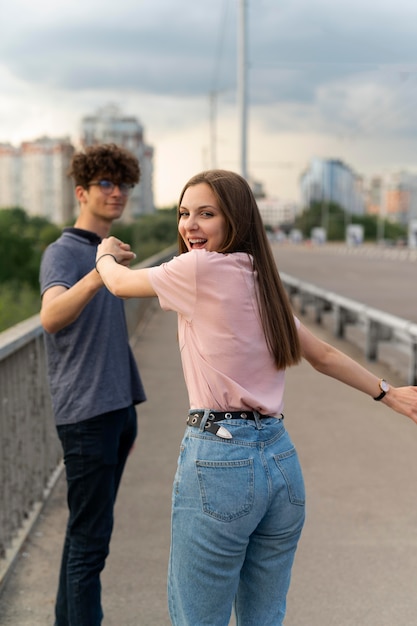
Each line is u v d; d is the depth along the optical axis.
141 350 11.35
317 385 8.72
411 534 4.29
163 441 6.24
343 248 99.00
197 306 2.08
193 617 2.11
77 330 2.81
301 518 2.19
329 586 3.66
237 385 2.07
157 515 4.59
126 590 3.61
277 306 2.15
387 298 20.27
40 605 3.42
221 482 2.03
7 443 3.92
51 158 116.69
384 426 6.78
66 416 2.83
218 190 2.13
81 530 2.86
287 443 2.17
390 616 3.38
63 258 2.83
